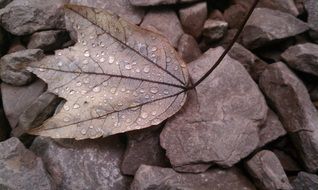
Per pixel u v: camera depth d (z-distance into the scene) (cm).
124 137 12
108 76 11
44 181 10
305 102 12
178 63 11
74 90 11
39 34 13
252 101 12
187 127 11
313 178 11
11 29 13
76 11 11
